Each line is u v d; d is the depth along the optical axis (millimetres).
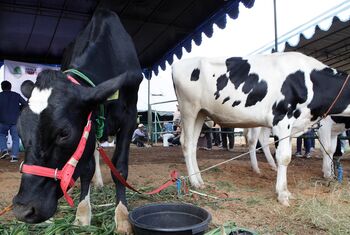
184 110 5434
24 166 2066
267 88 4637
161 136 17500
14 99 7688
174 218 3029
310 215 3691
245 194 4684
